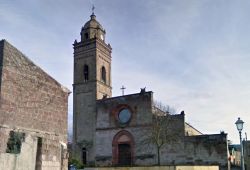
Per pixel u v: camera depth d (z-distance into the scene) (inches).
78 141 1914.4
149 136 1697.8
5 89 672.4
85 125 1919.3
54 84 807.7
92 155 1850.4
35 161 716.0
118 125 1808.6
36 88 751.7
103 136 1841.8
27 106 720.3
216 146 1542.8
